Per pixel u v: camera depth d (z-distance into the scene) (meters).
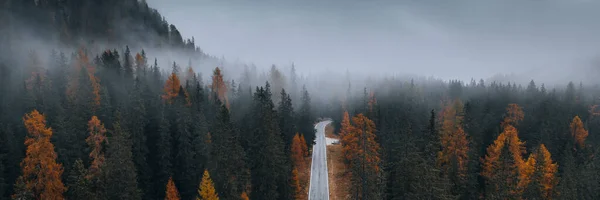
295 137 53.41
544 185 40.00
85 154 35.38
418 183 32.25
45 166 30.28
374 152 40.03
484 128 67.50
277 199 40.78
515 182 36.81
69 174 32.78
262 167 38.47
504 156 37.62
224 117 37.06
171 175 39.44
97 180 31.62
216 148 35.25
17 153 32.81
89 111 40.94
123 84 61.53
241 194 33.94
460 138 44.97
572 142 67.31
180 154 40.34
